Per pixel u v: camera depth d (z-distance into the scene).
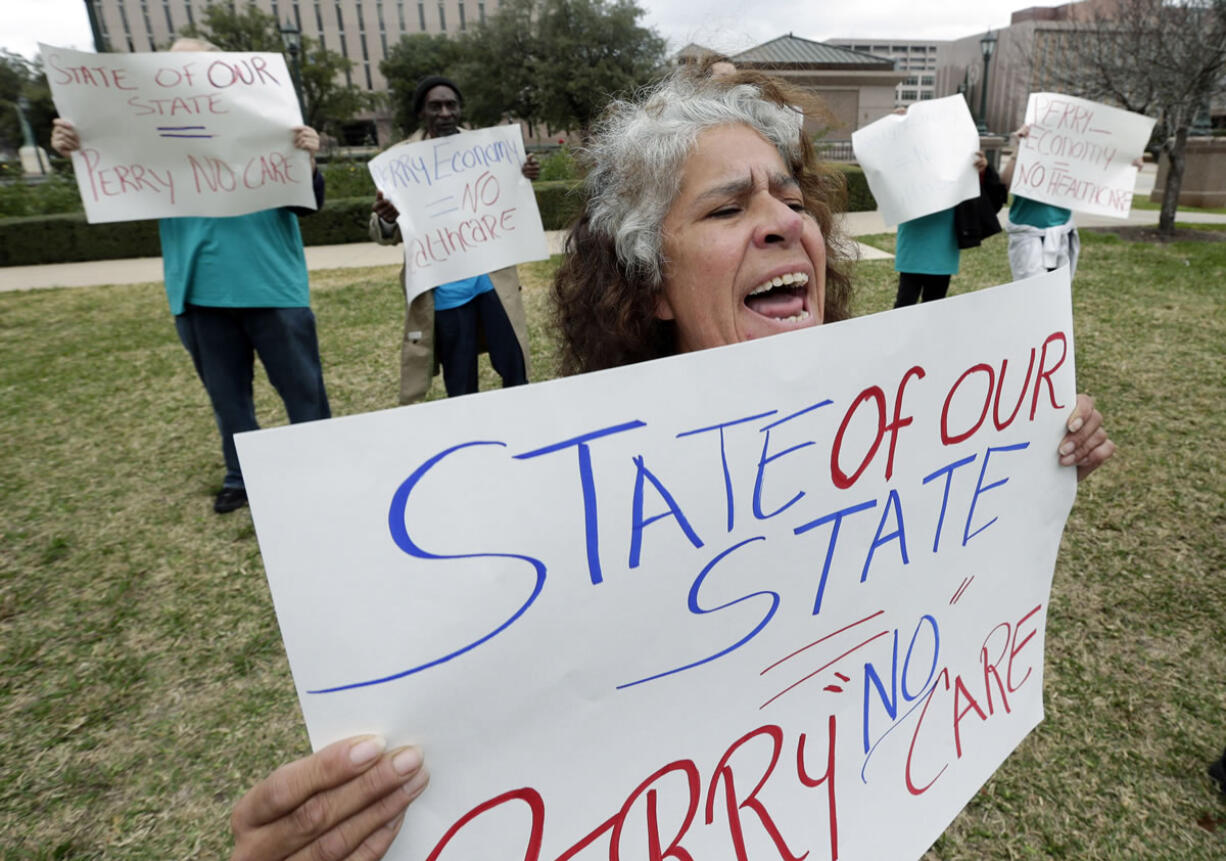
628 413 0.77
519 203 3.55
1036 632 1.29
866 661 1.02
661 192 1.11
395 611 0.67
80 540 3.43
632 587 0.79
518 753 0.75
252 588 2.99
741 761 0.90
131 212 2.87
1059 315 1.22
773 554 0.90
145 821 2.00
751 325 1.11
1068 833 1.83
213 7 47.06
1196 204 15.98
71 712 2.38
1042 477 1.25
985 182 4.64
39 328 7.93
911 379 1.00
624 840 0.83
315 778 0.64
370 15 68.44
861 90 33.31
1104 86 11.53
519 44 42.22
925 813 1.09
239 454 0.60
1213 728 2.11
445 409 0.67
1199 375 4.74
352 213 13.85
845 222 1.54
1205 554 2.90
